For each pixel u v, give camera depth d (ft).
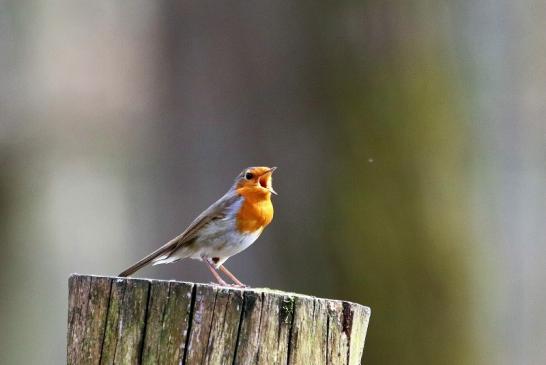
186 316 21.45
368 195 40.91
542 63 60.29
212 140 43.42
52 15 74.23
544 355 62.34
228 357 21.24
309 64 41.45
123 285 22.00
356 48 41.52
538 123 61.16
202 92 43.60
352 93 41.29
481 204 45.52
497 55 54.54
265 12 41.93
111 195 76.79
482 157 46.93
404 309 41.19
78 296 22.54
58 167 71.82
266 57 41.86
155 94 54.60
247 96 42.34
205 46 43.57
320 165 40.91
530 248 62.75
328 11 41.34
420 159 41.86
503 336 49.42
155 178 52.65
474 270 43.29
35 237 62.44
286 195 40.86
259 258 40.75
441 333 41.93
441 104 42.93
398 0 42.09
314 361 21.80
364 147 41.11
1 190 58.13
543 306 63.26
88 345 22.17
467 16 47.19
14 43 61.77
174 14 44.45
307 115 41.29
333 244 40.52
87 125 71.46
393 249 40.86
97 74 73.67
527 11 59.16
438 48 43.19
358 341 22.79
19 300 59.26
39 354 66.44
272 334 21.45
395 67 42.01
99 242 78.48
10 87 61.11
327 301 22.12
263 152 41.70
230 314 21.35
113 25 76.74
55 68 72.18
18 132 60.44
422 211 41.57
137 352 21.63
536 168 61.67
